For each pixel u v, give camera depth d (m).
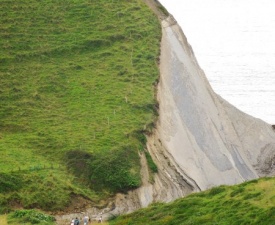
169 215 71.75
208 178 102.50
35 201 83.31
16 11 120.38
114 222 76.38
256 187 71.62
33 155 92.06
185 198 75.06
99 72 109.75
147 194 89.56
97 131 96.31
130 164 91.19
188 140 106.19
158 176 93.62
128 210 86.31
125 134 95.75
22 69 109.44
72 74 109.19
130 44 116.00
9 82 106.19
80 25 119.06
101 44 115.50
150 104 103.25
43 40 115.56
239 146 116.44
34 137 95.56
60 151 92.62
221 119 117.88
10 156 90.75
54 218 81.19
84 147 92.62
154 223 70.94
